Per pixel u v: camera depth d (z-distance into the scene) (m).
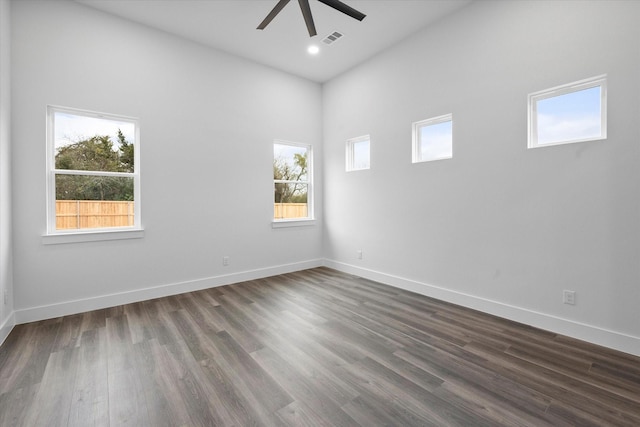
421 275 3.59
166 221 3.53
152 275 3.44
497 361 2.08
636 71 2.11
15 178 2.70
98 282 3.12
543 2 2.54
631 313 2.17
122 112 3.22
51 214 2.92
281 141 4.58
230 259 4.05
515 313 2.77
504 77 2.79
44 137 2.83
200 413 1.58
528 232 2.67
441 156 3.46
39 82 2.80
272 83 4.42
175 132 3.58
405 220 3.76
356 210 4.46
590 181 2.33
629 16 2.13
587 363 2.04
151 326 2.68
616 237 2.22
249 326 2.68
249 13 3.17
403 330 2.59
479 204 3.02
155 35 3.43
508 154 2.78
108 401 1.68
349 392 1.75
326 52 4.01
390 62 3.88
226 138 3.98
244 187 4.16
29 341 2.38
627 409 1.59
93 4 3.00
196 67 3.73
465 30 3.08
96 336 2.48
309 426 1.48
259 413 1.58
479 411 1.58
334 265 4.88
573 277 2.43
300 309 3.10
